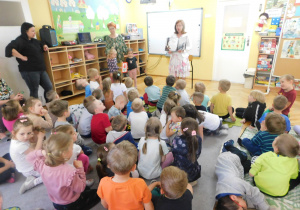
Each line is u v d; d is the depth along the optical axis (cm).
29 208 159
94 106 218
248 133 252
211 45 495
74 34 428
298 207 146
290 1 347
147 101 342
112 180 116
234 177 150
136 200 114
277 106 216
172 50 407
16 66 342
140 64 594
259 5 411
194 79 541
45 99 369
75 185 131
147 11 552
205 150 224
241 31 449
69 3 406
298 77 374
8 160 198
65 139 124
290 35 361
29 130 166
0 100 272
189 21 501
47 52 358
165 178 111
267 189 154
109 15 502
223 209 138
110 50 426
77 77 427
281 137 148
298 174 166
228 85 268
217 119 240
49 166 126
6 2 312
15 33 330
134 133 236
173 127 209
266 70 421
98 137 224
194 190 170
